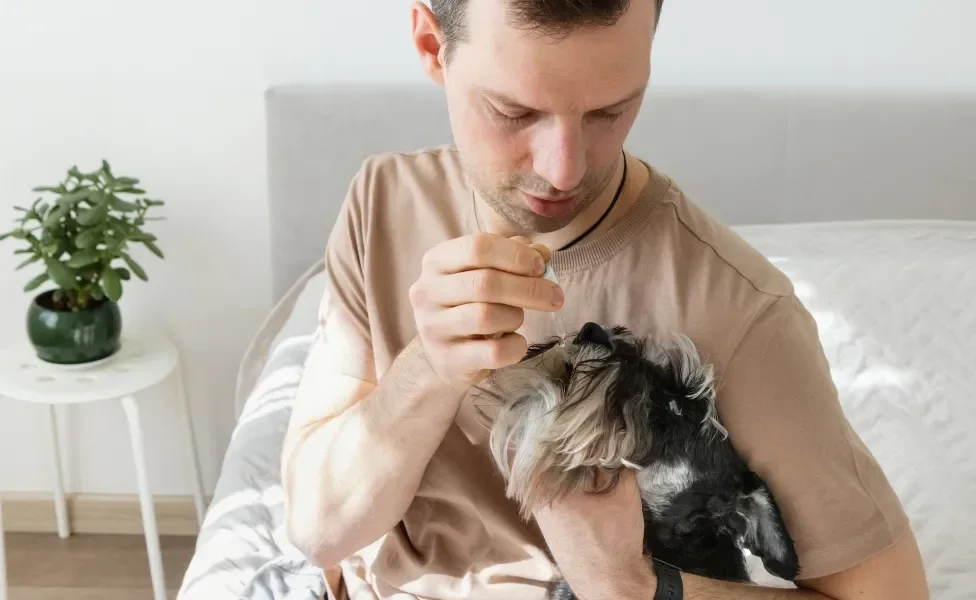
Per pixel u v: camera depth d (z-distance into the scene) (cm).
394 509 82
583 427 63
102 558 207
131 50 178
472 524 87
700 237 76
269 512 122
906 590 75
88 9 175
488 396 73
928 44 175
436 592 88
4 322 195
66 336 168
